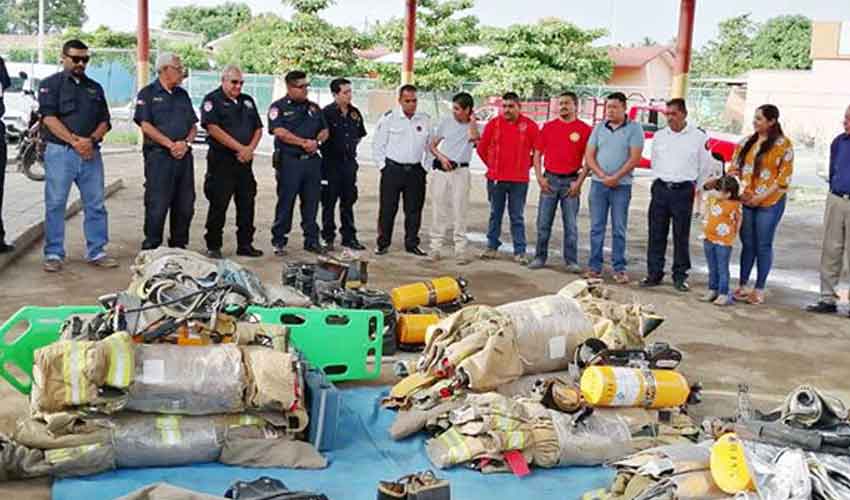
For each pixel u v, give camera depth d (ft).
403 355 18.01
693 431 14.05
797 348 20.40
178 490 11.02
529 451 13.08
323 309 16.12
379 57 108.06
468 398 13.85
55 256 23.62
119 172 48.26
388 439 13.84
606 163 25.66
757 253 24.58
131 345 12.25
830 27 87.04
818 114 86.89
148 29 54.08
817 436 11.73
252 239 27.35
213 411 12.58
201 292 13.66
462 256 27.96
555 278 26.32
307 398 13.52
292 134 26.40
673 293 25.34
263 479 11.28
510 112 27.35
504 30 90.84
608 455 13.34
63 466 11.88
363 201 42.14
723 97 82.23
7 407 14.15
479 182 53.26
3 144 24.13
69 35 114.93
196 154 60.18
